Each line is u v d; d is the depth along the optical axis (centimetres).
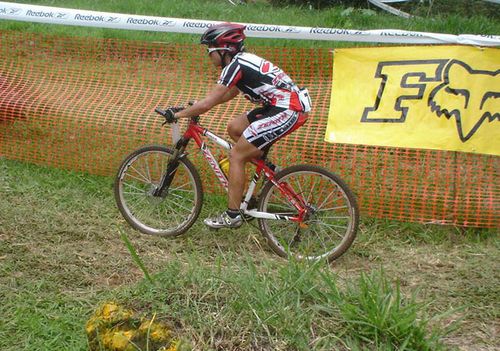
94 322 339
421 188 505
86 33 811
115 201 523
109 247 459
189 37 785
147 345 321
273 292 363
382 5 892
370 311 337
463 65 482
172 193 505
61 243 461
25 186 543
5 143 600
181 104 602
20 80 648
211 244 469
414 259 453
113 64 653
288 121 426
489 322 374
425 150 519
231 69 420
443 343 348
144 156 477
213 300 360
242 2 963
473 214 484
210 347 332
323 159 527
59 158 580
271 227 472
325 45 729
